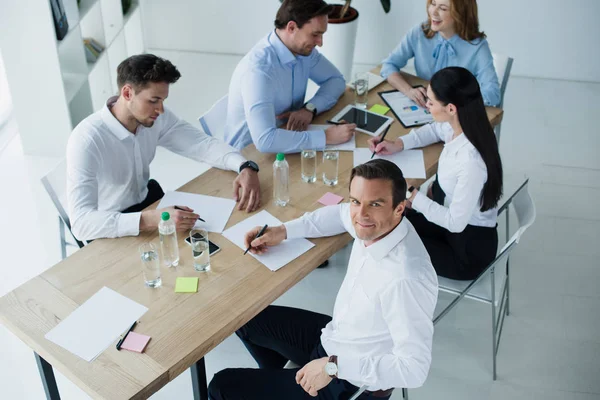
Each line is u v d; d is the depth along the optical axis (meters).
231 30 5.32
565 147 4.35
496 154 2.41
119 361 1.83
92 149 2.43
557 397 2.69
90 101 4.37
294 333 2.25
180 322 1.96
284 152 2.77
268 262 2.20
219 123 3.13
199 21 5.29
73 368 1.81
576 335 2.97
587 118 4.69
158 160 4.10
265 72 2.85
